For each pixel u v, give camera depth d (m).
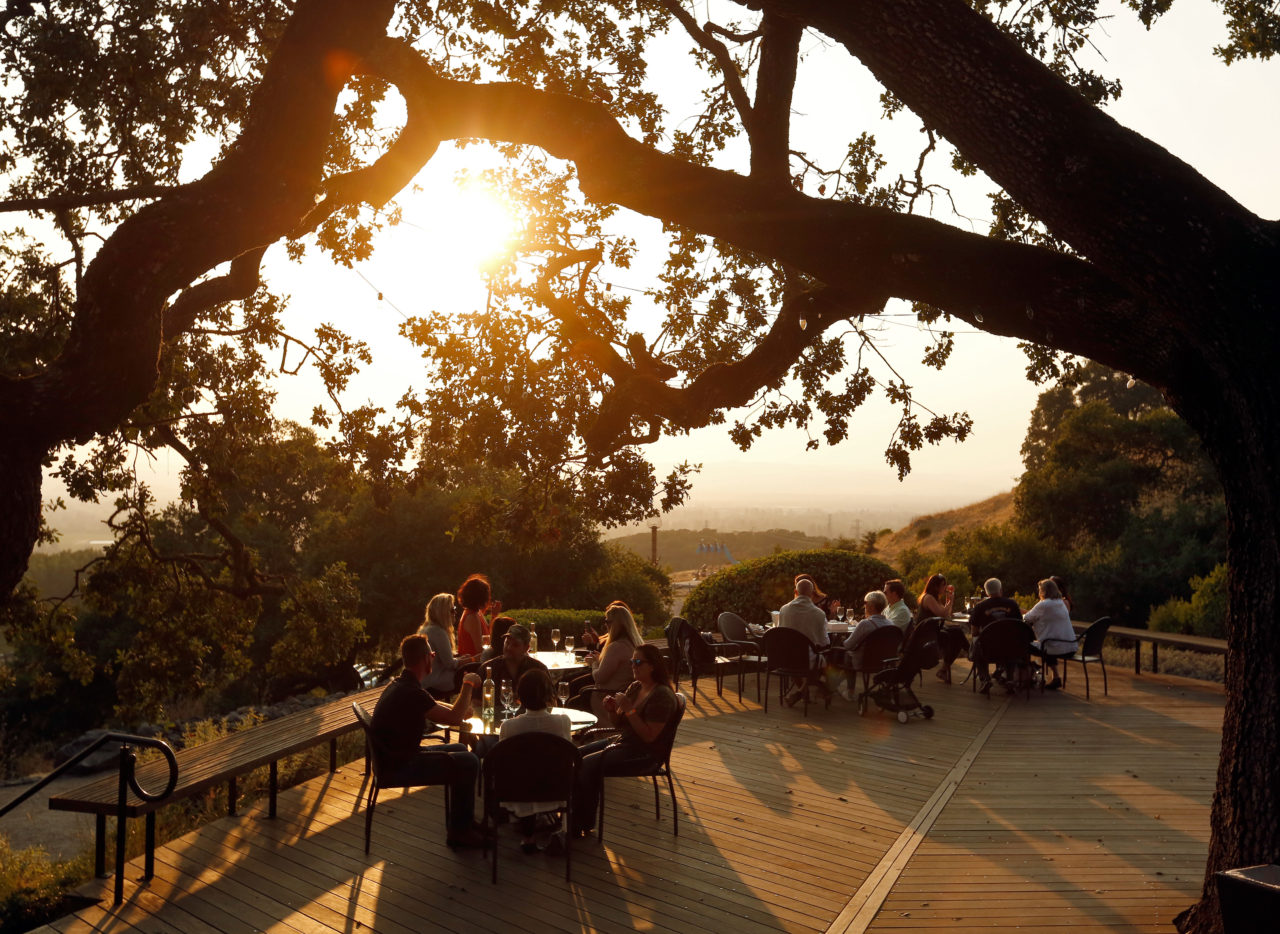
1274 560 4.00
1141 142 3.79
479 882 5.50
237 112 9.14
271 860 5.85
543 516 6.51
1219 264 3.63
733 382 5.73
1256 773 4.06
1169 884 5.50
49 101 8.48
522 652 6.96
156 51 8.55
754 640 11.28
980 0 7.66
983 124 3.95
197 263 4.95
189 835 6.32
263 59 8.66
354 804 7.01
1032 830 6.45
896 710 9.84
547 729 5.57
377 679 16.08
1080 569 20.56
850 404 7.33
